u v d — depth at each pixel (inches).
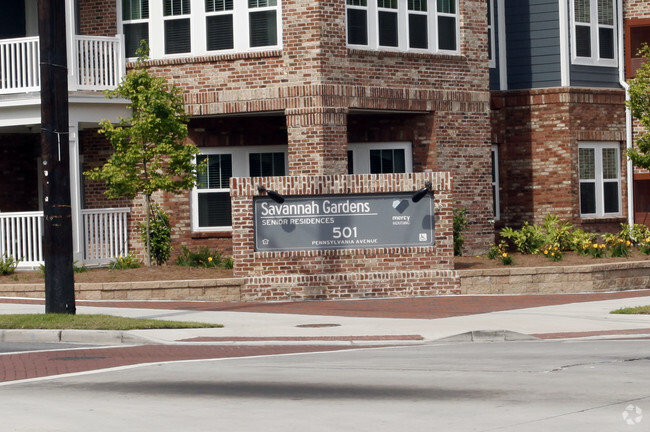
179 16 1317.7
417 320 970.1
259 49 1283.2
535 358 740.7
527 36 1513.3
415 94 1322.6
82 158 1386.6
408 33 1330.0
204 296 1147.9
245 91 1283.2
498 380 641.6
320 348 843.4
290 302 1138.0
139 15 1336.1
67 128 960.9
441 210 1187.3
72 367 737.0
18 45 1272.1
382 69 1299.2
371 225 1175.6
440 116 1352.1
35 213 1250.0
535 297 1162.6
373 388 622.2
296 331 909.8
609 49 1550.2
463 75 1369.3
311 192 1165.1
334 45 1259.8
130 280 1173.7
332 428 510.0
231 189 1156.5
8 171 1445.6
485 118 1391.5
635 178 1574.8
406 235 1183.6
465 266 1266.0
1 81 1344.7
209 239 1349.7
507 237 1449.3
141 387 643.5
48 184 954.1
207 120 1349.7
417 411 548.1
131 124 1232.8
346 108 1267.2
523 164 1505.9
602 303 1094.4
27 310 1026.1
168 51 1323.8
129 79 1211.2
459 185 1370.6
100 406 581.3
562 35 1492.4
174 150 1206.9
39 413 563.5
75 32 1305.4
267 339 875.4
